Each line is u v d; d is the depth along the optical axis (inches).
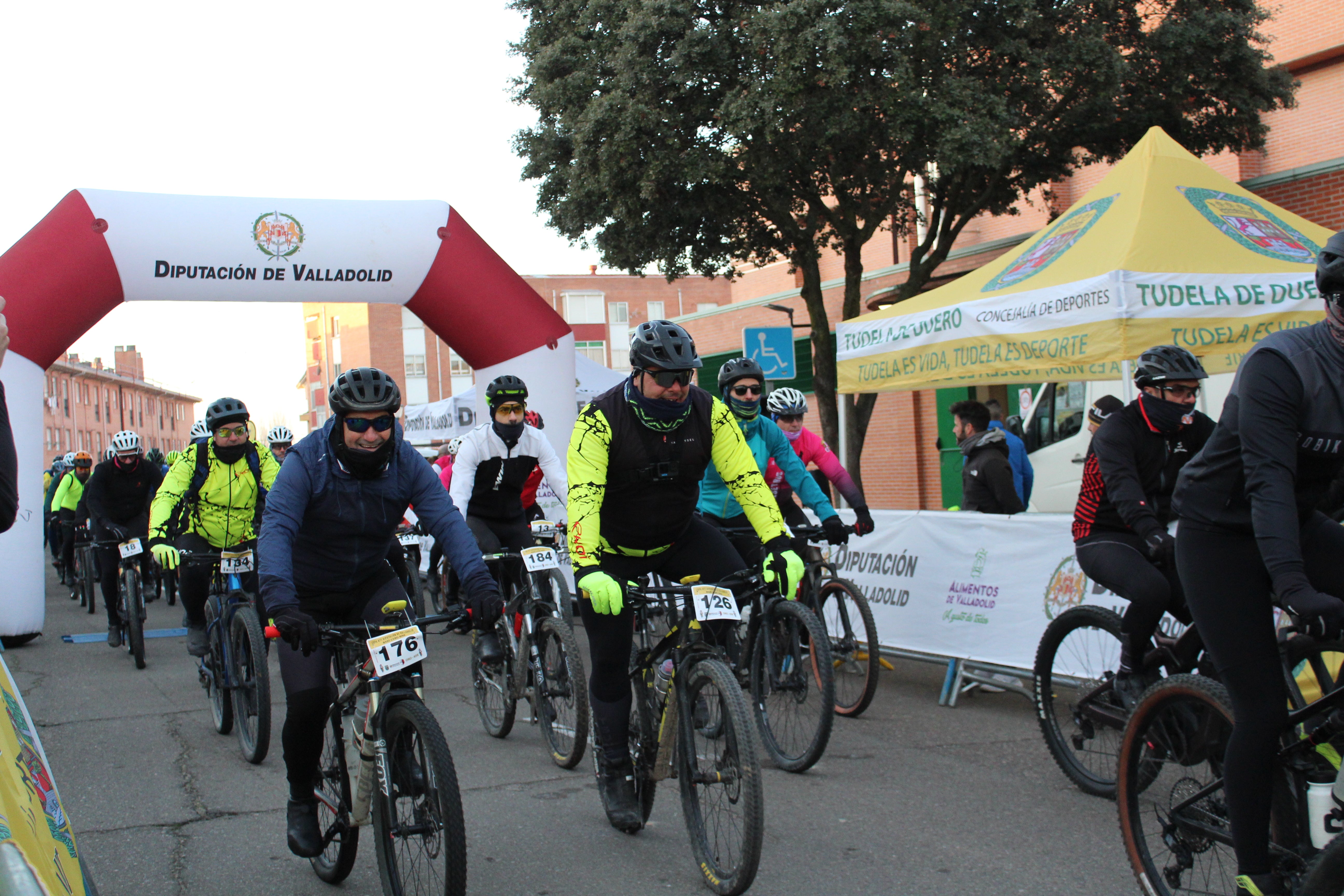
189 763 192.5
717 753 127.2
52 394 2684.5
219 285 346.3
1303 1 633.6
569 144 500.1
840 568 261.4
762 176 453.4
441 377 2138.3
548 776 180.4
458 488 219.9
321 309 2263.8
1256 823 96.2
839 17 415.2
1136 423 153.9
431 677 275.6
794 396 230.7
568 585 292.7
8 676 76.7
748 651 191.0
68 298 327.9
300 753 130.0
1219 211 246.8
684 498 143.5
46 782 69.0
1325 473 97.2
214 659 212.2
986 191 505.7
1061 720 173.2
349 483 127.4
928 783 169.3
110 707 243.4
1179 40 450.9
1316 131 630.5
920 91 418.9
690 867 136.6
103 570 327.9
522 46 506.0
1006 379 255.4
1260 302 225.3
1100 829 146.1
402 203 371.9
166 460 547.5
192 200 344.8
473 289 377.4
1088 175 671.1
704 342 833.5
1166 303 217.8
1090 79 448.5
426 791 109.2
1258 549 95.0
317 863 135.2
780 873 133.1
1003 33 445.1
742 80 435.2
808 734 176.6
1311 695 108.0
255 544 206.8
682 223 507.8
